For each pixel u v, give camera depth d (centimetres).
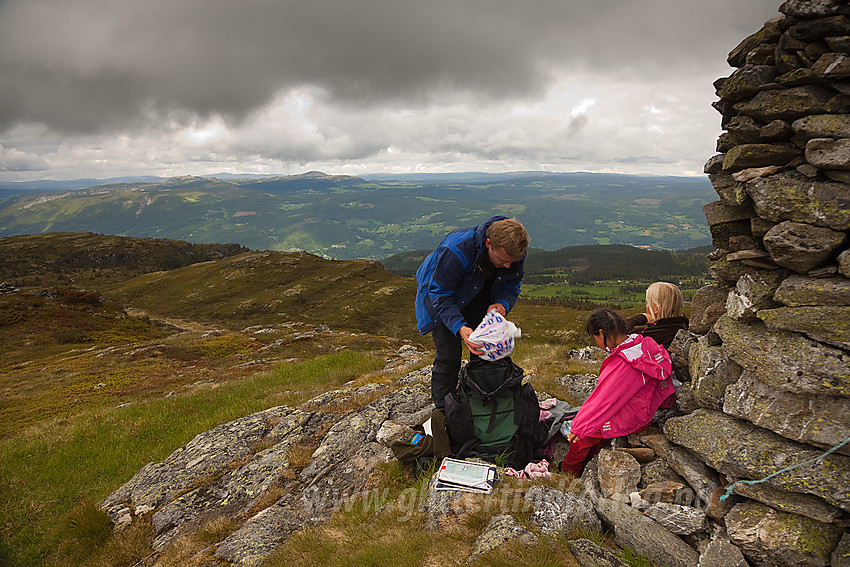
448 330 644
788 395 385
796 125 393
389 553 470
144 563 629
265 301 17275
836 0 370
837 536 358
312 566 498
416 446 668
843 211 360
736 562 375
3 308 8850
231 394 1719
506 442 605
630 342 549
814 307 370
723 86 469
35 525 924
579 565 413
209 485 779
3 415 3189
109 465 1225
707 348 492
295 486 723
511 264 598
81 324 8762
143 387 3675
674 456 489
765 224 431
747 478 403
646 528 435
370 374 1468
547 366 1111
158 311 17362
